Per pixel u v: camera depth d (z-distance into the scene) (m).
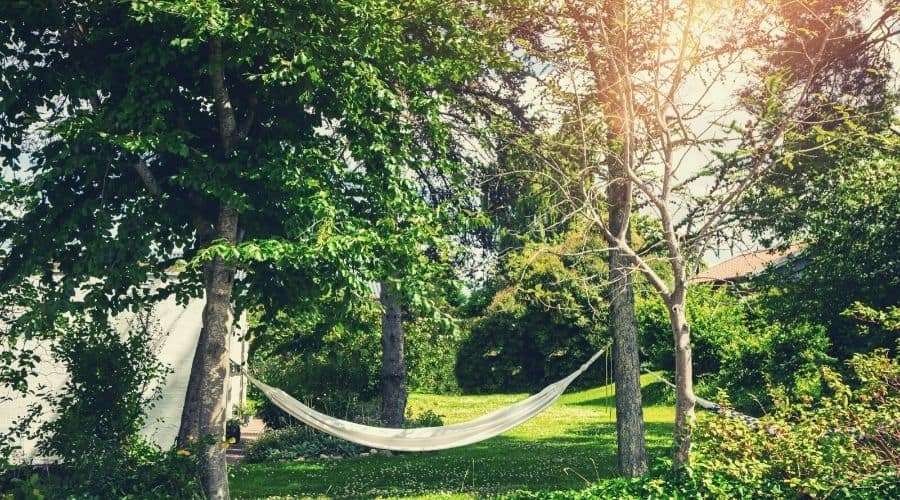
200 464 11.08
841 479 8.41
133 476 10.28
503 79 15.61
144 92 10.65
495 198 16.30
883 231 13.25
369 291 11.20
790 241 14.13
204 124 12.55
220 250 10.06
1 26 10.84
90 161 11.02
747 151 10.23
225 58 10.99
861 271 13.52
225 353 11.65
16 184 10.71
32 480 9.36
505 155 14.41
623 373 12.73
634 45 11.87
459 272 12.60
